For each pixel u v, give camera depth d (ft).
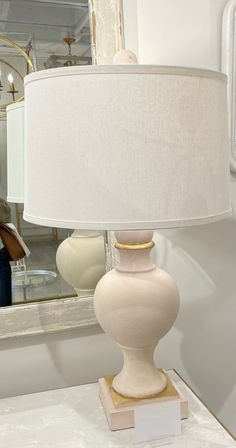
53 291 3.65
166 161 2.13
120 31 3.56
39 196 2.31
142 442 2.94
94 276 3.72
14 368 3.76
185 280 4.22
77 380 3.94
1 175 3.35
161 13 3.80
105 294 2.88
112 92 2.05
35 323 3.65
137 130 2.08
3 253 3.50
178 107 2.12
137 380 3.10
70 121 2.12
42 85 2.19
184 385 3.68
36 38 3.39
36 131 2.27
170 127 2.12
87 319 3.76
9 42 3.34
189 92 2.14
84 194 2.15
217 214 2.37
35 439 2.98
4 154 3.35
